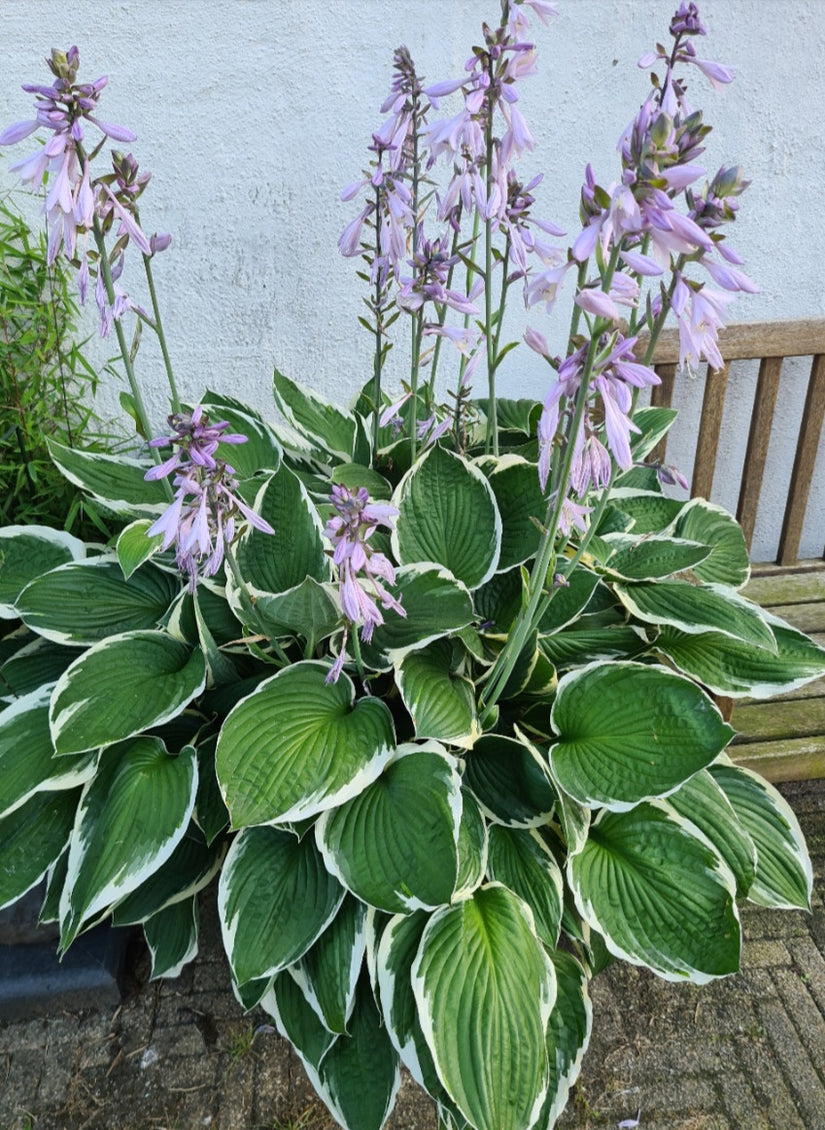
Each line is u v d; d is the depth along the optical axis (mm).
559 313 1250
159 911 883
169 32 1056
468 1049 691
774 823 912
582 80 1115
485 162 758
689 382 1309
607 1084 895
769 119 1153
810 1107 876
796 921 1047
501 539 944
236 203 1155
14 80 1076
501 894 787
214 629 938
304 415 1141
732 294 597
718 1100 882
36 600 931
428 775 758
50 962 935
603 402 595
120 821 761
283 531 920
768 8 1088
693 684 796
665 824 825
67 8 1035
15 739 843
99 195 722
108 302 783
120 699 812
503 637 917
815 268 1256
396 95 807
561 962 817
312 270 1210
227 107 1102
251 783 733
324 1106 870
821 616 1209
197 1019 944
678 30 680
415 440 981
